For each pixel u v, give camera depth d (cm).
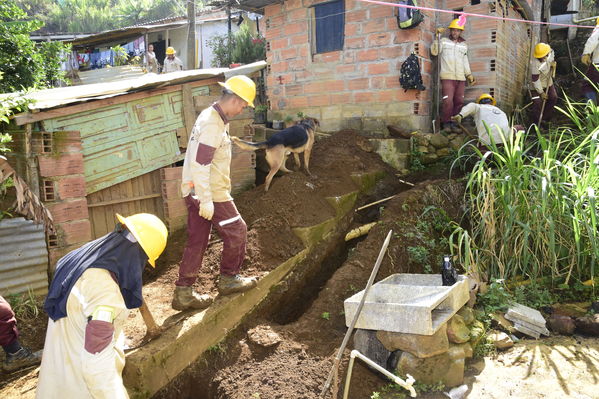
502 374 374
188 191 386
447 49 697
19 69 873
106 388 240
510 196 489
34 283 446
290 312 481
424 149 681
